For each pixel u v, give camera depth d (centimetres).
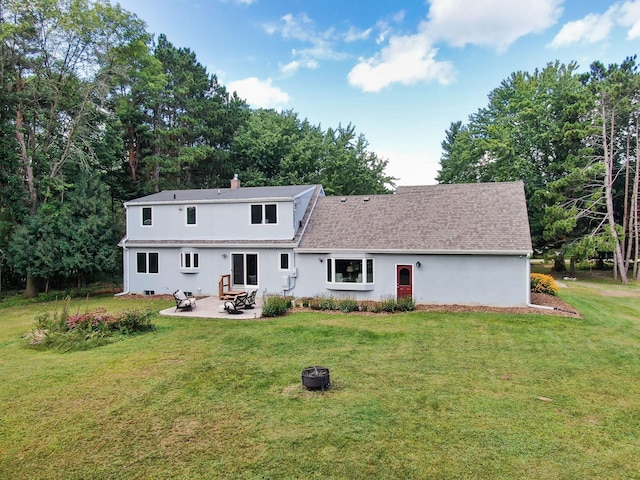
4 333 1319
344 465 512
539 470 500
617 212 3141
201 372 875
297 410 675
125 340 1155
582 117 2773
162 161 2892
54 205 2205
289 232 1881
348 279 1759
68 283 2425
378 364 916
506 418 639
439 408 677
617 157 3052
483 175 3438
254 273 1941
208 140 3394
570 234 2811
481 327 1251
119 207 3111
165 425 630
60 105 2342
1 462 534
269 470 505
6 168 2230
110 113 2522
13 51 2108
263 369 890
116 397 742
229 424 629
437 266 1614
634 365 897
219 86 3569
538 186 2980
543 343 1072
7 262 2148
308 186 2205
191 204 2062
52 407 701
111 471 510
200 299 1894
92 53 2267
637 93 2667
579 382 798
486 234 1592
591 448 551
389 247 1662
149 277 2141
